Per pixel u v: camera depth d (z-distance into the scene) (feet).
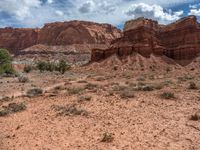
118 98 64.03
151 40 339.98
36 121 43.93
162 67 285.02
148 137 33.09
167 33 370.12
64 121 43.04
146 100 59.82
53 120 43.96
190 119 41.57
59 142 32.45
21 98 73.00
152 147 29.48
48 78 171.53
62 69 229.66
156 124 39.04
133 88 84.07
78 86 104.06
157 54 322.34
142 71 258.57
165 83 102.99
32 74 222.28
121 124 39.78
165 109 49.70
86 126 39.42
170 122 40.01
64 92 83.46
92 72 271.49
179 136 33.17
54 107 55.26
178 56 320.91
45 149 30.09
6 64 181.27
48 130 38.04
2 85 114.52
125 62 302.45
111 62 308.60
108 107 53.52
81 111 48.98
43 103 62.75
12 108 54.65
